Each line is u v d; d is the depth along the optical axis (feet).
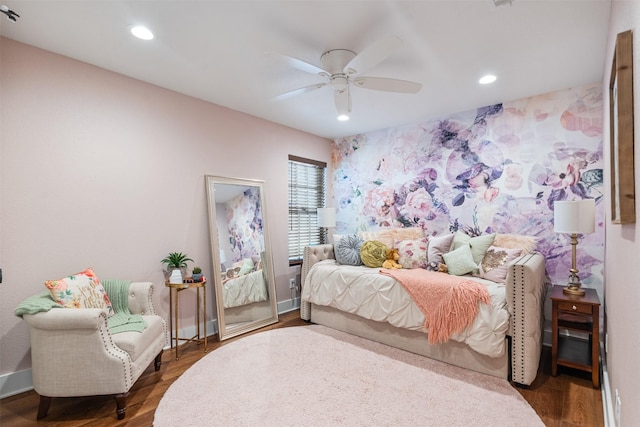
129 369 6.50
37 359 6.33
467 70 8.68
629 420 4.13
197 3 5.98
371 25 6.68
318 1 5.92
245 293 11.61
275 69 8.69
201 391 7.23
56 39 7.20
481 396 6.97
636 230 3.67
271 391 7.21
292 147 14.19
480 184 11.53
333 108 11.68
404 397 6.95
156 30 6.86
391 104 11.21
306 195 15.10
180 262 9.73
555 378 7.82
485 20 6.48
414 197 13.29
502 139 11.06
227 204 11.48
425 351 8.93
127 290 8.28
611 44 6.02
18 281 7.23
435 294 8.59
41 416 6.35
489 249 9.91
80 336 6.27
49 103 7.70
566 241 9.86
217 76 9.11
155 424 6.11
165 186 9.89
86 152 8.28
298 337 10.47
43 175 7.59
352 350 9.39
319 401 6.81
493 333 7.56
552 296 8.05
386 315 9.46
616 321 5.53
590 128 9.52
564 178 9.92
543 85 9.66
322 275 11.49
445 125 12.43
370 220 14.79
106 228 8.61
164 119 9.89
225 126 11.57
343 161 15.81
